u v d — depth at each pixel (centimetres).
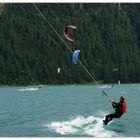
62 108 7400
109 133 4138
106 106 7612
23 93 16450
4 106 8406
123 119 5234
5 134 4231
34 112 6719
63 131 4300
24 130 4478
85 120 5103
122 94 12900
